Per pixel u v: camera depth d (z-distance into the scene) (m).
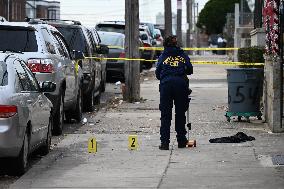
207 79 82.19
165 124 32.94
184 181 25.44
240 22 102.38
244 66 55.03
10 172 26.89
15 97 26.45
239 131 39.00
